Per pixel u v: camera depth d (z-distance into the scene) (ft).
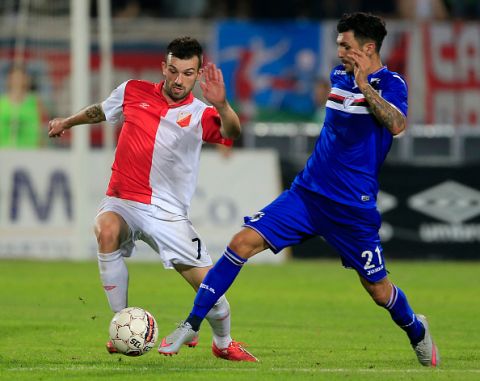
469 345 107.34
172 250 91.45
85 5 201.26
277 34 251.19
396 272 197.57
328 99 85.87
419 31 248.52
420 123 248.32
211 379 78.38
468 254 220.64
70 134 234.99
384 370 85.87
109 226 90.27
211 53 252.21
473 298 157.99
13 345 102.32
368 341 109.81
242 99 251.39
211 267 92.94
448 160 224.94
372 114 84.07
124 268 91.25
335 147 85.10
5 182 210.79
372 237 86.02
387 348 104.01
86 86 202.39
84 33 201.57
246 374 81.35
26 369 84.64
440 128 232.94
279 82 251.60
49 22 239.71
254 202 215.72
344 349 102.68
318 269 202.90
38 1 239.30
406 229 220.02
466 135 232.12
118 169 92.02
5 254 210.59
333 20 280.10
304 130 229.66
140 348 85.56
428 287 173.27
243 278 184.44
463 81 248.73
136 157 91.15
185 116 90.68
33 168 211.82
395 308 87.10
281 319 129.90
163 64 90.38
